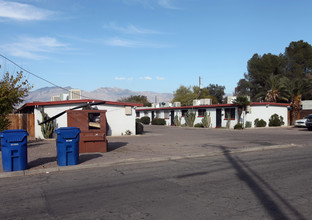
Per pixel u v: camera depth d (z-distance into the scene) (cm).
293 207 529
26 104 2058
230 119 3161
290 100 3672
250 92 5347
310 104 3953
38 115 2080
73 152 980
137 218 485
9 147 884
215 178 773
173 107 3941
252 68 5116
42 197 627
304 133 2325
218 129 2970
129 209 531
